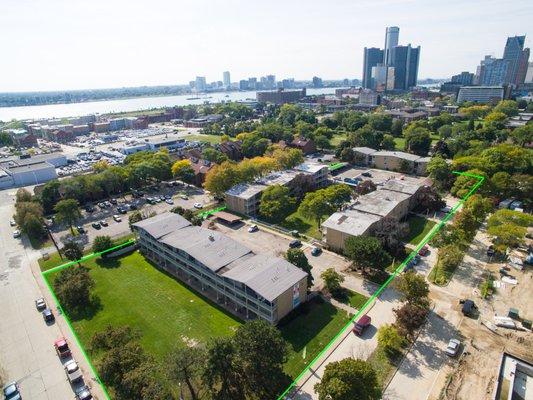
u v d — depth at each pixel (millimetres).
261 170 147375
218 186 131250
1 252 101750
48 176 173750
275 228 109938
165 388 50906
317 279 82000
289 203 115250
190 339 65688
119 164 182250
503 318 66500
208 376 50406
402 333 62125
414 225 107500
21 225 108875
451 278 80438
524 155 134625
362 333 64688
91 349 62125
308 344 62750
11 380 58906
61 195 133000
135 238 105375
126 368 51594
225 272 72812
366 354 60000
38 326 71250
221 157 172500
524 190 114438
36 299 79688
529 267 83625
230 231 108375
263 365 51375
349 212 101562
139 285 83500
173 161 169625
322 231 103062
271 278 68938
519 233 86000
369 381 46469
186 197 140500
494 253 88938
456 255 81250
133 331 61750
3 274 90188
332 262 89000
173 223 96875
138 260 95188
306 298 73812
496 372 55781
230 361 51219
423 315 63094
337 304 73250
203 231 91938
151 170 149500
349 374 46406
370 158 172500
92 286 80812
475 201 98375
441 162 138000
